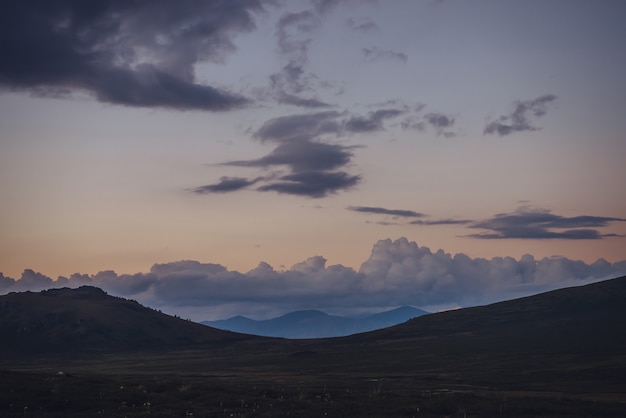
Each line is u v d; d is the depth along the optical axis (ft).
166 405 151.02
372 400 168.14
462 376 372.38
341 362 524.52
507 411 153.99
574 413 153.07
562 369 376.68
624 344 461.78
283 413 141.38
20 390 151.74
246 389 185.06
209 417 134.10
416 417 140.87
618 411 157.28
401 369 449.89
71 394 153.07
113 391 162.71
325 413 142.61
